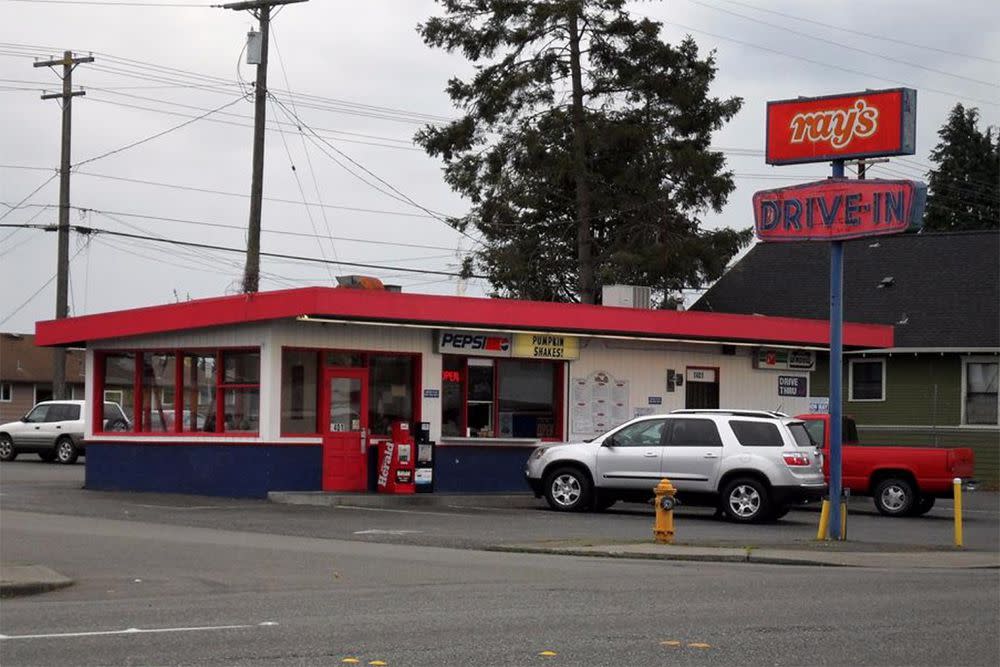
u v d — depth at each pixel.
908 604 14.22
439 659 10.41
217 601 13.95
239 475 28.28
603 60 48.44
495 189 49.12
